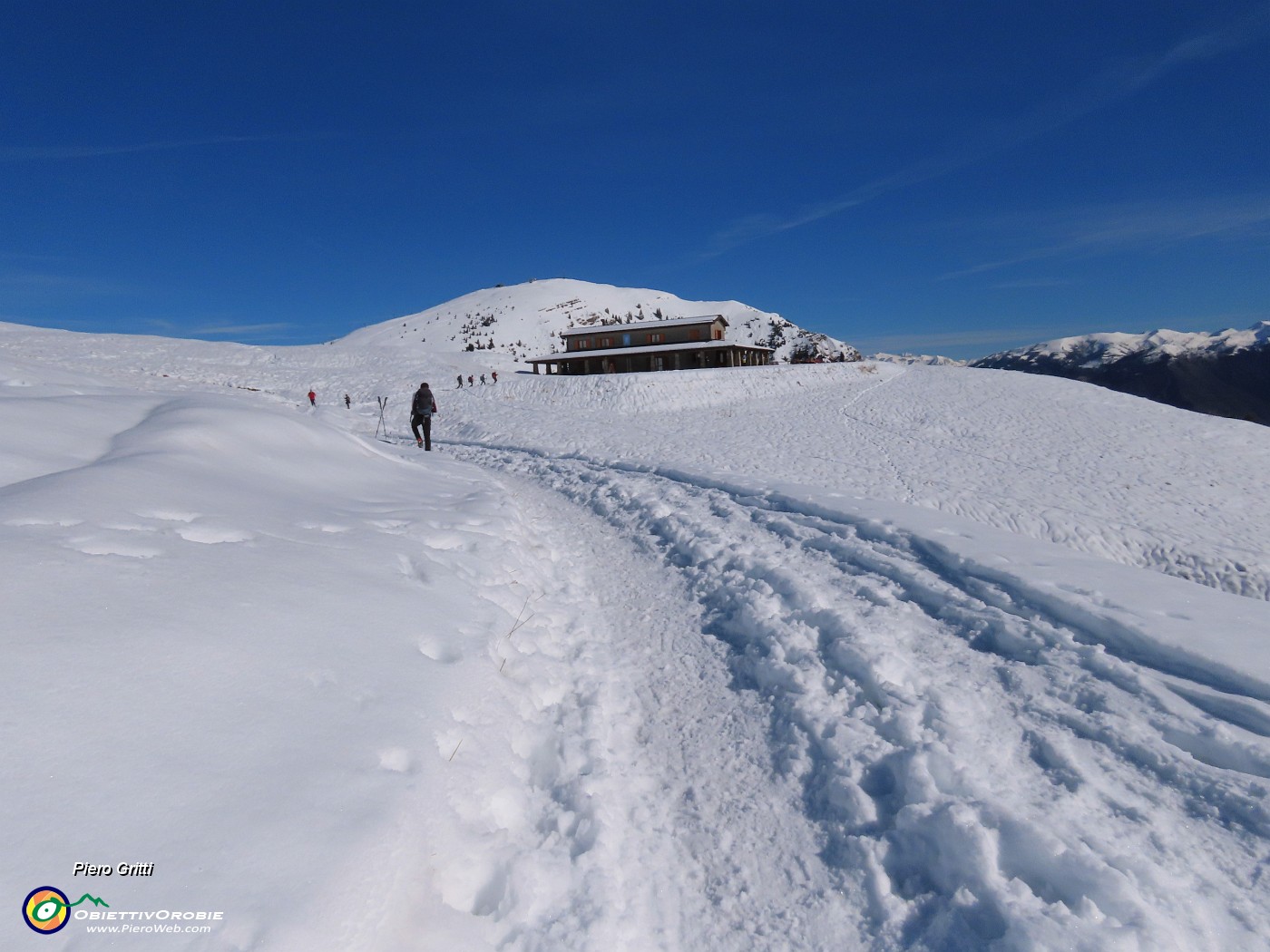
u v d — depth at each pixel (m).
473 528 8.12
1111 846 2.99
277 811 2.42
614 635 6.34
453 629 4.79
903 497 15.64
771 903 3.11
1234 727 3.62
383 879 2.32
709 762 4.22
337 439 11.77
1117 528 15.16
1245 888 2.78
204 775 2.47
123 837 2.09
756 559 7.73
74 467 6.11
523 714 4.30
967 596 5.88
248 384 45.84
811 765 4.02
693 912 3.08
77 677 2.71
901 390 39.41
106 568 3.76
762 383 41.09
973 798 3.38
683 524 9.91
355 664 3.71
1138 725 3.79
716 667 5.53
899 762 3.76
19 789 2.12
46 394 9.72
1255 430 27.91
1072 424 28.77
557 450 20.98
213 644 3.32
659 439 23.61
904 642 5.22
